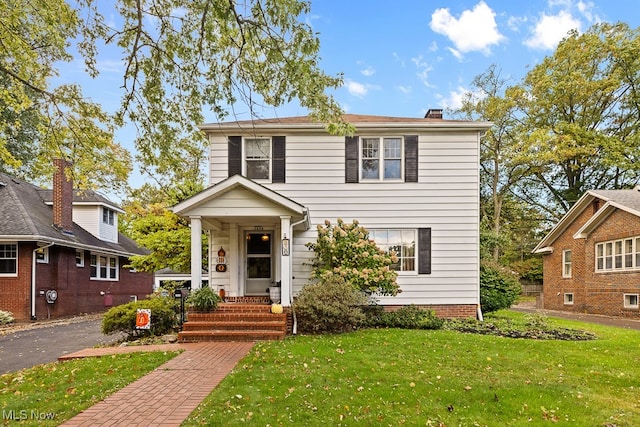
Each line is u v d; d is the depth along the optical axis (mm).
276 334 8922
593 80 26781
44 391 5492
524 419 4535
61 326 14438
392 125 12352
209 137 12594
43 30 8203
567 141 25891
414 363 6719
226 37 6461
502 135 30281
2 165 21406
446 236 12430
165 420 4414
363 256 10734
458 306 12289
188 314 9688
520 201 32375
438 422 4422
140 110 7145
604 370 6523
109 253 21672
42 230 16625
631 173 27047
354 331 9867
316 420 4395
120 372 6344
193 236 10023
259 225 12312
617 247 17109
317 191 12484
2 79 9312
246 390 5309
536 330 10391
